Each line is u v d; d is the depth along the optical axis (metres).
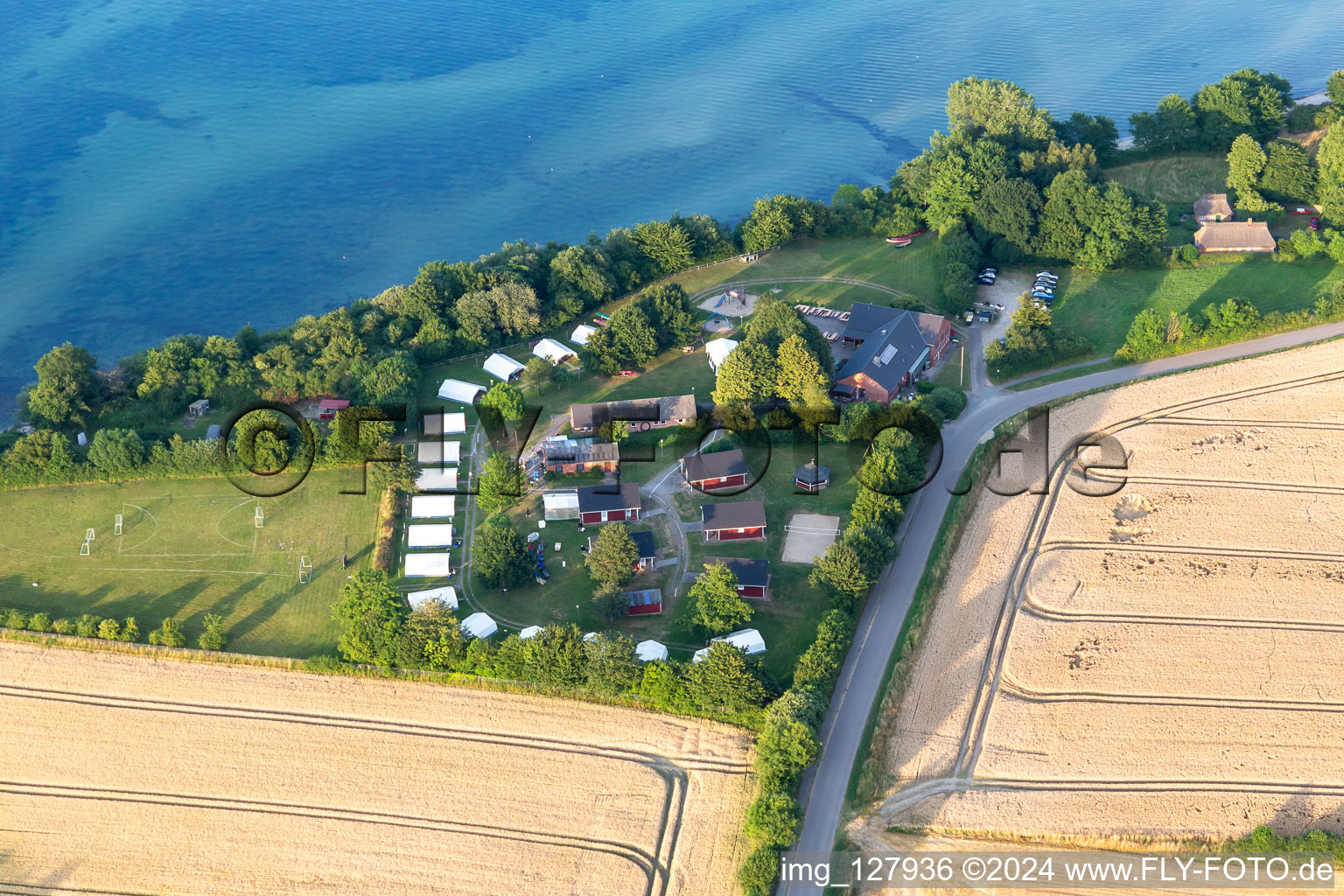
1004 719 106.06
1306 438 141.25
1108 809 98.12
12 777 101.94
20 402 151.75
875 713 105.94
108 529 127.69
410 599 116.75
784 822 92.31
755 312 157.25
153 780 101.62
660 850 95.56
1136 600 119.31
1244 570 122.94
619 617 114.88
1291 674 110.88
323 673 111.06
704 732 104.69
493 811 98.88
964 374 155.38
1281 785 100.19
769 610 116.81
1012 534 128.00
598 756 103.12
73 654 113.00
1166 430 143.62
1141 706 107.69
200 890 93.62
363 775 101.81
